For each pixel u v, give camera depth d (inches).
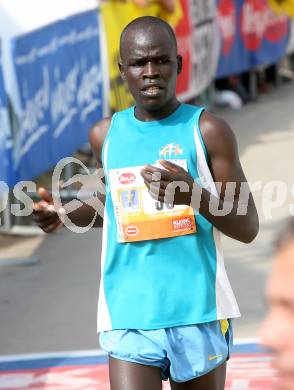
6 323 532.7
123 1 844.6
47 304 565.6
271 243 109.9
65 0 725.3
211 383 285.1
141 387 277.0
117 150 288.7
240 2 1306.6
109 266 288.2
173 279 281.6
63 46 703.1
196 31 1091.3
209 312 281.7
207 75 1168.2
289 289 100.3
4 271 641.6
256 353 459.8
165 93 283.7
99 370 451.5
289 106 1338.6
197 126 283.1
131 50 285.4
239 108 1332.4
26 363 465.1
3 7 645.9
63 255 675.4
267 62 1425.9
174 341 279.6
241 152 1008.2
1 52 584.1
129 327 282.2
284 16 1493.6
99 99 790.5
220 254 287.3
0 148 574.2
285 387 101.2
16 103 598.2
